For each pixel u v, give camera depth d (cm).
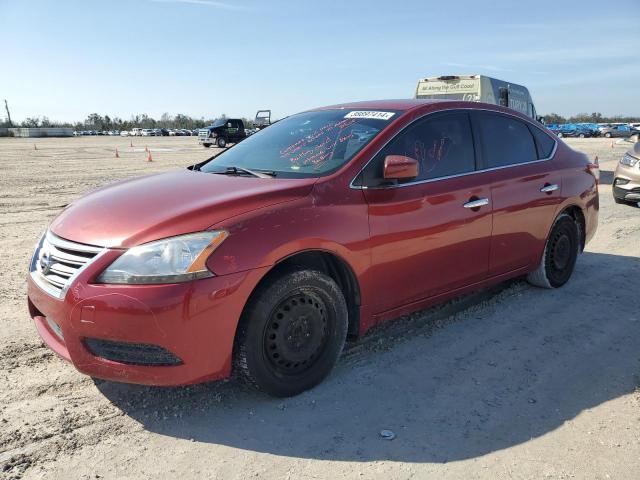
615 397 320
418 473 251
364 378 339
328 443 273
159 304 260
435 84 1316
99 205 318
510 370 352
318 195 317
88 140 5781
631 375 347
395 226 344
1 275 546
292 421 292
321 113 433
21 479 243
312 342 317
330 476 249
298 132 409
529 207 446
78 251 282
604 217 876
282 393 309
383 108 399
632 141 1026
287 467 255
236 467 255
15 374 338
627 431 286
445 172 387
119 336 264
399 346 385
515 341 396
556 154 495
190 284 266
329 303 320
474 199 397
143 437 277
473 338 400
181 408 303
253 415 297
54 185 1344
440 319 435
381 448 270
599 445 273
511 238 436
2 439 271
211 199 300
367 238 330
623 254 644
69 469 251
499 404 311
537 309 459
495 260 426
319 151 366
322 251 312
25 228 787
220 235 276
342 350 368
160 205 300
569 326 424
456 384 333
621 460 261
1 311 442
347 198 326
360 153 344
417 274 366
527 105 1462
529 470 254
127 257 268
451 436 280
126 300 261
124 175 1630
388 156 334
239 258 277
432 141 387
